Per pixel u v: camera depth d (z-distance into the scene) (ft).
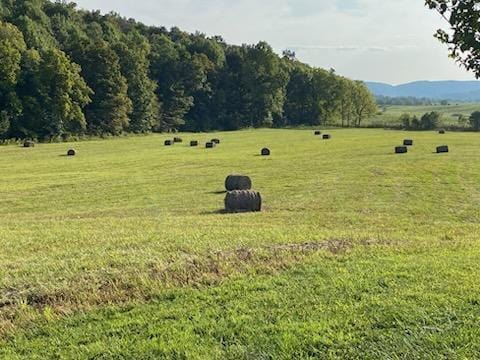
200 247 34.45
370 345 18.04
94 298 24.18
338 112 432.66
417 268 28.30
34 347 19.42
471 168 118.01
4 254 34.40
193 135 306.55
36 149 204.64
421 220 60.44
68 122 275.80
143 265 29.32
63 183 107.45
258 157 160.04
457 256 32.17
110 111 303.89
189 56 384.27
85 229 47.50
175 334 19.74
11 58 254.68
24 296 24.40
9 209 78.18
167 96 369.91
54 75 263.70
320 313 21.31
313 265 29.53
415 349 17.57
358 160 141.08
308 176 111.34
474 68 17.17
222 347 18.47
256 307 22.35
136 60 329.52
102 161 156.76
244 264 29.48
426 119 343.26
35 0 364.17
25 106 260.01
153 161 153.99
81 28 381.60
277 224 53.36
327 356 17.42
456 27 16.70
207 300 23.63
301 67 454.81
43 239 40.22
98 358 18.16
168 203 81.56
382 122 422.00
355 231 47.34
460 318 20.24
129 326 20.97
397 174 110.42
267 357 17.54
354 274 27.25
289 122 429.79
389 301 22.40
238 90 406.62
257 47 407.03
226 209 70.85
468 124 347.97
